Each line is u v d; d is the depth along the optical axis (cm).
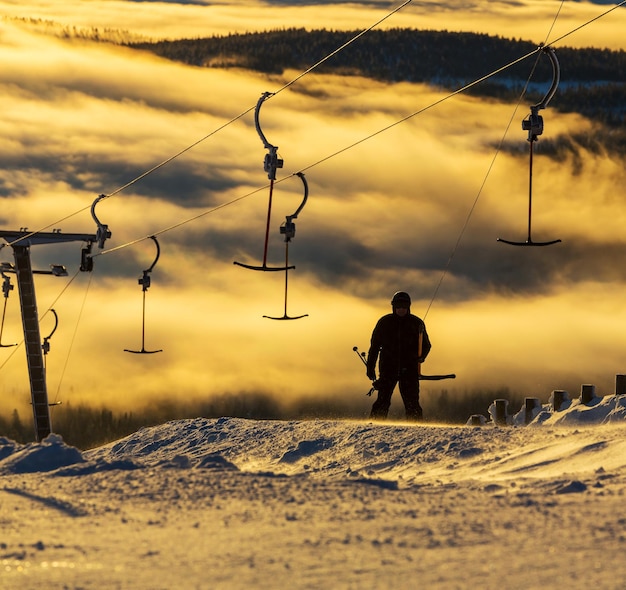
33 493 2275
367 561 1545
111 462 2675
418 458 3166
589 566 1465
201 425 4303
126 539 1762
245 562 1562
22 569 1545
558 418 3800
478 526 1773
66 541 1752
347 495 2158
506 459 2948
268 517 1938
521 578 1419
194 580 1463
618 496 2022
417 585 1402
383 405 4259
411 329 4228
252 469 3431
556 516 1830
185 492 2239
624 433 2995
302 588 1405
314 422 3956
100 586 1437
